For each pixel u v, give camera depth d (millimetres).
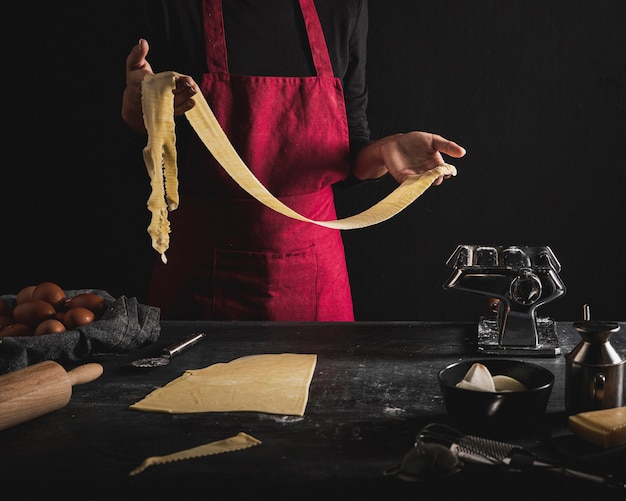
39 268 2730
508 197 2678
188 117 1281
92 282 2742
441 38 2602
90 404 1129
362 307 2783
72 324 1389
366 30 2156
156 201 1110
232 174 1313
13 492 857
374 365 1314
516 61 2594
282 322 1638
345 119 2041
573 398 1022
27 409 1024
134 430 1024
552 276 1325
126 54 2600
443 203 2699
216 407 1098
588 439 940
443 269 2740
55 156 2660
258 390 1164
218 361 1352
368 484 860
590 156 2629
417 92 2639
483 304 2752
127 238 2719
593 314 2719
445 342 1459
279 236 1968
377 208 1578
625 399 1121
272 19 1989
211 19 1950
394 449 952
